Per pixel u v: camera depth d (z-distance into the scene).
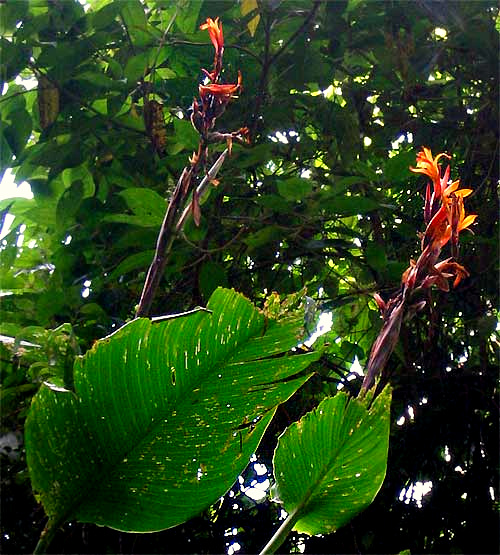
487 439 3.16
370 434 1.39
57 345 2.21
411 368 3.10
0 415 2.52
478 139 3.25
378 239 3.21
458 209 1.37
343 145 3.09
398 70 3.06
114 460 1.29
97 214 3.01
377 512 2.99
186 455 1.30
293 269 3.43
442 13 2.90
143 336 1.28
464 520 3.04
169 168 2.85
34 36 2.97
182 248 2.81
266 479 2.94
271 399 1.32
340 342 3.61
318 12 3.04
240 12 3.01
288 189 2.56
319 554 2.91
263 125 3.14
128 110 3.13
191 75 3.17
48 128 2.90
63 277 2.99
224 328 1.30
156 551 2.77
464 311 3.36
